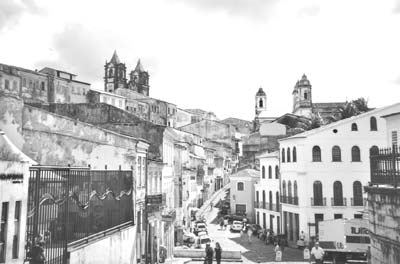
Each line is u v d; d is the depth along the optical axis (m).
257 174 67.00
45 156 17.44
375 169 15.59
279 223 50.38
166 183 32.47
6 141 8.74
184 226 47.34
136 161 21.58
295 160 45.00
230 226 57.16
